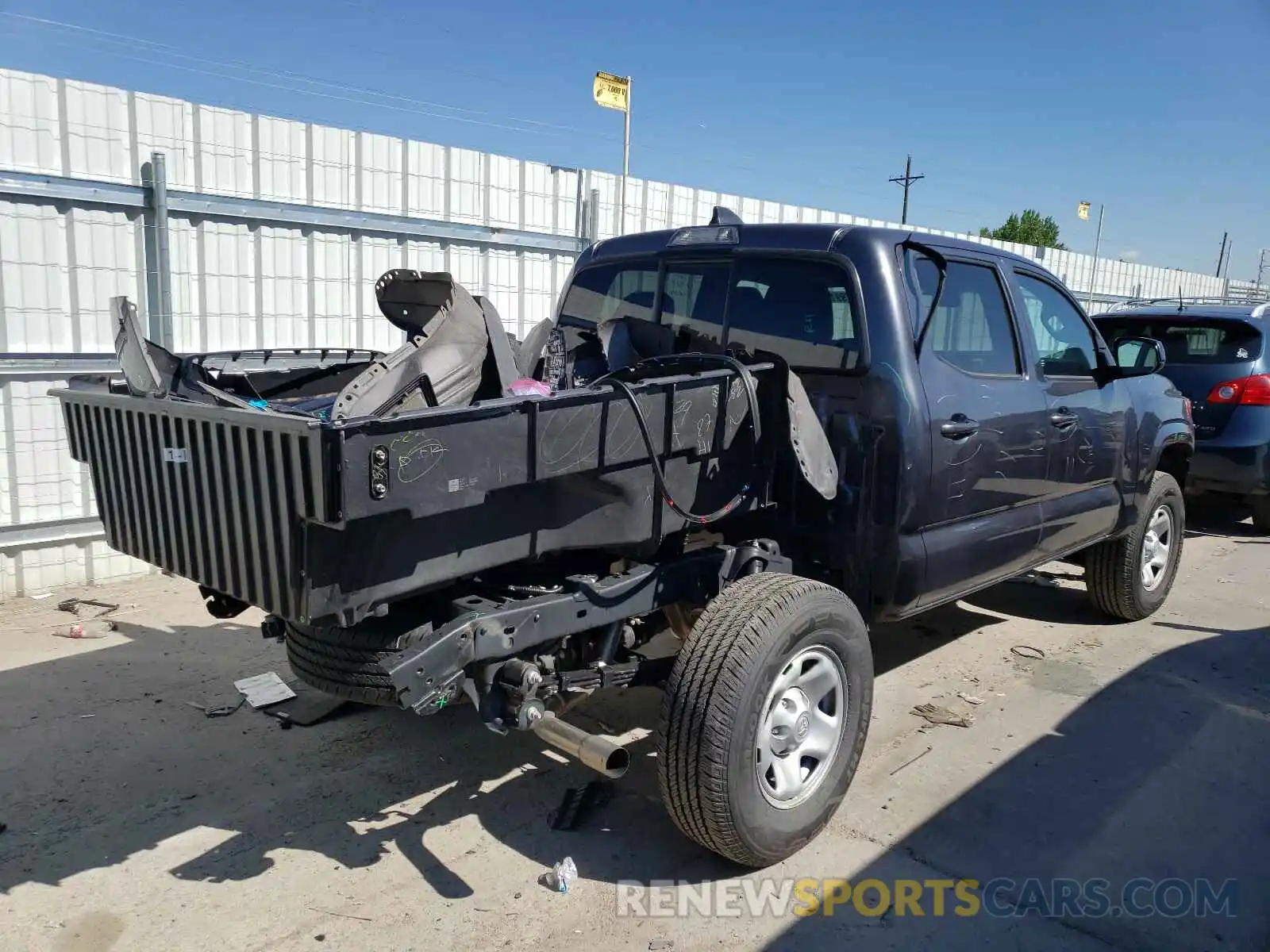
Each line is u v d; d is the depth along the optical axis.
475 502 2.57
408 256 7.42
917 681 4.96
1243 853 3.40
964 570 4.05
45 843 3.31
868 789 3.81
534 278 8.23
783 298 3.96
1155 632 5.79
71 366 5.95
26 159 5.68
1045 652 5.42
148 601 5.94
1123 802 3.74
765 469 3.57
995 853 3.38
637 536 3.12
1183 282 19.23
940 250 4.05
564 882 3.11
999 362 4.36
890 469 3.62
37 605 5.82
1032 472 4.44
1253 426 7.91
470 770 3.93
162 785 3.73
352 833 3.43
